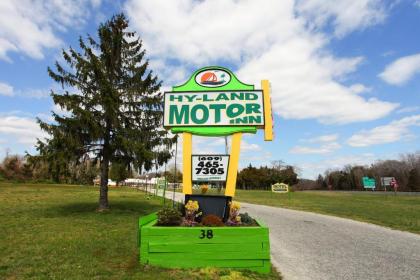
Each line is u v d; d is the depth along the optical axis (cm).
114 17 1497
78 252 639
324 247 757
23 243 727
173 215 597
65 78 1359
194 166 730
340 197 3512
